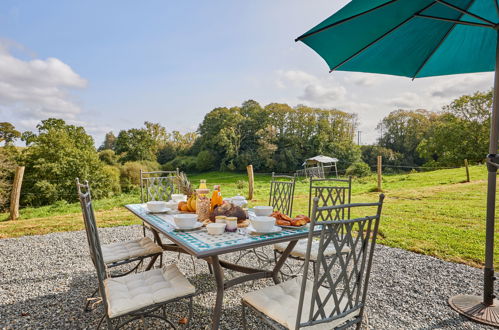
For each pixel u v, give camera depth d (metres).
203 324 2.21
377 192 10.77
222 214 2.22
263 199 9.23
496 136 2.25
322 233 1.34
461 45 2.60
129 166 21.91
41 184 15.43
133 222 6.13
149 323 2.23
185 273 3.29
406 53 2.58
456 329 2.13
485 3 2.07
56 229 5.51
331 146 35.66
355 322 1.62
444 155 25.80
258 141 38.28
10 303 2.58
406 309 2.44
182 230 2.04
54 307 2.51
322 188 3.18
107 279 1.99
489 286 2.35
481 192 9.20
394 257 3.83
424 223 5.73
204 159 38.09
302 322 1.42
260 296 1.70
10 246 4.40
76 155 18.09
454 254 3.89
